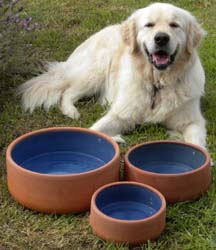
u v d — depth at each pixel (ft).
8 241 5.02
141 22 6.49
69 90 7.32
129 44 6.66
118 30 7.41
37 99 7.16
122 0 9.93
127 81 6.70
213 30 8.83
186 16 6.54
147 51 6.46
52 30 8.84
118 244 4.89
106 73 7.32
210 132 6.59
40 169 5.61
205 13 9.48
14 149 5.46
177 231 5.11
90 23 9.09
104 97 7.27
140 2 9.85
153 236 4.91
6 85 7.47
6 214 5.29
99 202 5.10
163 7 6.46
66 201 5.18
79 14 9.41
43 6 9.61
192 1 9.91
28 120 6.79
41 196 5.17
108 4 9.80
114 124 6.59
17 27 7.41
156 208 5.09
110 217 4.88
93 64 7.39
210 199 5.45
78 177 5.12
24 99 7.13
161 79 6.49
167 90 6.53
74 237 5.05
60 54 8.19
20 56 7.44
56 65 7.63
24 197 5.25
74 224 5.18
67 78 7.46
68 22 9.15
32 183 5.15
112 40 7.36
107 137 5.59
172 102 6.51
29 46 7.68
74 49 8.36
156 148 5.71
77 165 5.67
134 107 6.59
